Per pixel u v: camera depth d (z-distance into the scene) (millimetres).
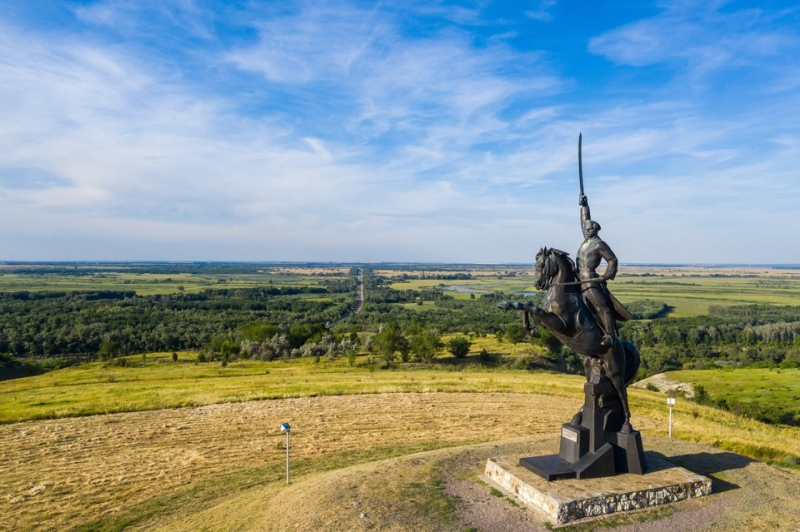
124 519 17734
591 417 16516
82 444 26766
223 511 17016
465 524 13922
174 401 36344
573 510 14211
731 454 20594
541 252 16562
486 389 40656
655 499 15312
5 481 21703
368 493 16125
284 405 35250
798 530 13953
